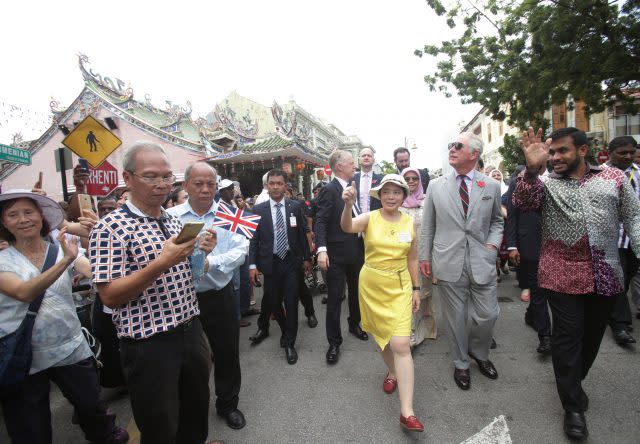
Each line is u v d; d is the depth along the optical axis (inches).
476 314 117.0
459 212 114.6
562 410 100.3
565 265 90.0
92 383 87.0
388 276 101.6
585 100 369.7
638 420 93.7
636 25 306.2
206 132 585.9
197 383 75.8
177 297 69.5
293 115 490.6
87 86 525.7
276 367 135.3
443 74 476.4
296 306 143.9
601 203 88.3
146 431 67.6
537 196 93.9
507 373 121.8
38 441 77.7
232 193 207.5
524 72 387.9
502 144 940.0
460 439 91.3
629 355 126.8
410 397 92.9
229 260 96.6
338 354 138.4
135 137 519.5
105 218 64.7
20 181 542.6
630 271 136.6
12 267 74.1
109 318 115.4
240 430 99.5
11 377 72.2
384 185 104.3
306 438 95.0
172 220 76.9
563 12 332.2
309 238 236.8
